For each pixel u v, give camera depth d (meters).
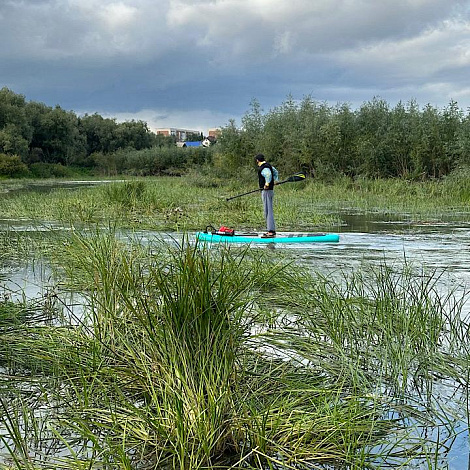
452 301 6.44
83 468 2.97
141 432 3.27
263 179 11.57
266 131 33.38
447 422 3.60
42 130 62.34
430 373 4.40
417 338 4.82
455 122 27.66
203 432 3.11
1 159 53.12
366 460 3.12
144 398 3.80
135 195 19.73
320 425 3.30
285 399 3.56
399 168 29.00
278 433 3.26
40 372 4.29
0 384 4.02
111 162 63.41
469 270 8.32
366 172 28.84
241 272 6.38
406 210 19.30
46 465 3.02
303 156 30.28
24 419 3.34
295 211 17.28
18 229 13.43
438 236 12.38
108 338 4.53
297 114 33.47
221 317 3.85
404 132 28.58
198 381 3.52
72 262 7.95
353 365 4.24
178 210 17.12
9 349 4.57
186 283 3.80
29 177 55.44
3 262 9.03
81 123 72.00
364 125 30.83
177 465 3.05
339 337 4.82
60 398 3.77
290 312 5.70
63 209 17.47
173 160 60.00
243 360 4.14
